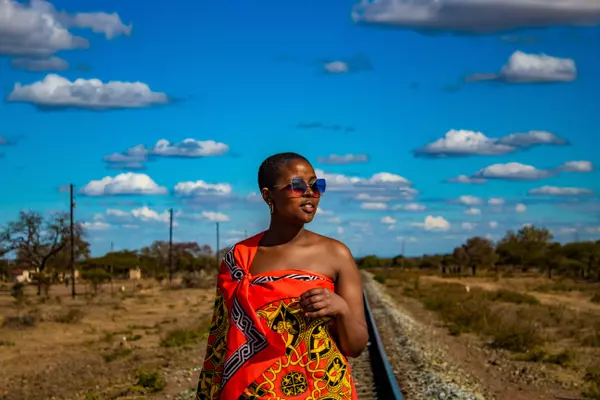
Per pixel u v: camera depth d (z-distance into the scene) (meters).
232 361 3.39
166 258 110.50
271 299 3.42
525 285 67.62
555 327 26.08
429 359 15.98
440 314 31.55
